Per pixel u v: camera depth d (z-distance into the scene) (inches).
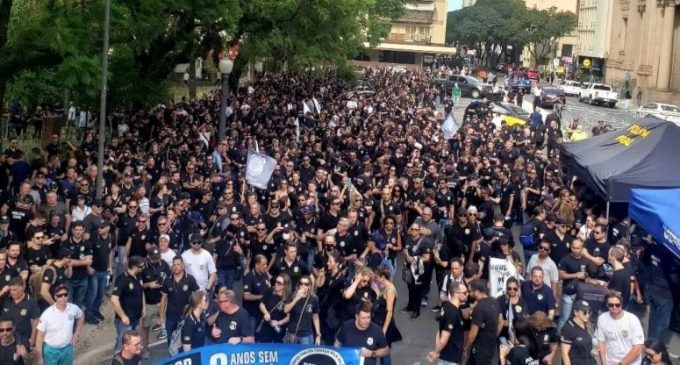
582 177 714.2
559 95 2224.4
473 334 382.6
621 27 3262.8
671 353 495.2
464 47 5083.7
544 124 1441.9
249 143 925.8
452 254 551.2
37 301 420.2
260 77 2391.7
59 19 672.4
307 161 811.4
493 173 784.9
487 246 534.3
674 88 2650.1
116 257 578.6
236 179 751.7
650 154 663.8
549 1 5078.7
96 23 711.7
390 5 2753.4
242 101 1460.4
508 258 494.6
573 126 1375.5
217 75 2074.3
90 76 654.5
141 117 1064.2
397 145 951.0
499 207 782.5
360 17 1652.3
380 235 517.3
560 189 711.7
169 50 1044.5
